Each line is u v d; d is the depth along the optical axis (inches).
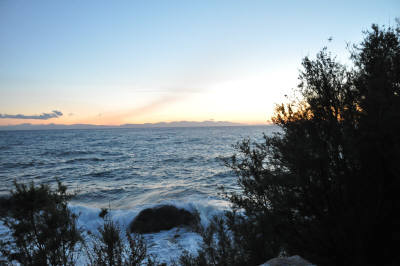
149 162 1080.2
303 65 132.1
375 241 102.0
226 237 147.9
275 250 132.3
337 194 114.8
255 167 144.3
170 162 1071.0
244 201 148.5
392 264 94.4
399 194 101.2
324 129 119.7
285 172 128.5
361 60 116.9
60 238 126.0
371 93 92.7
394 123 82.6
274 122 141.0
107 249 126.0
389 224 101.4
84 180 717.9
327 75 125.7
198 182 650.8
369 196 105.7
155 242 292.4
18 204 121.3
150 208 354.0
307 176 113.7
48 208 126.2
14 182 124.2
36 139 3508.9
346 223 105.7
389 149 88.5
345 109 115.1
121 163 1064.2
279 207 122.1
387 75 101.5
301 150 113.7
